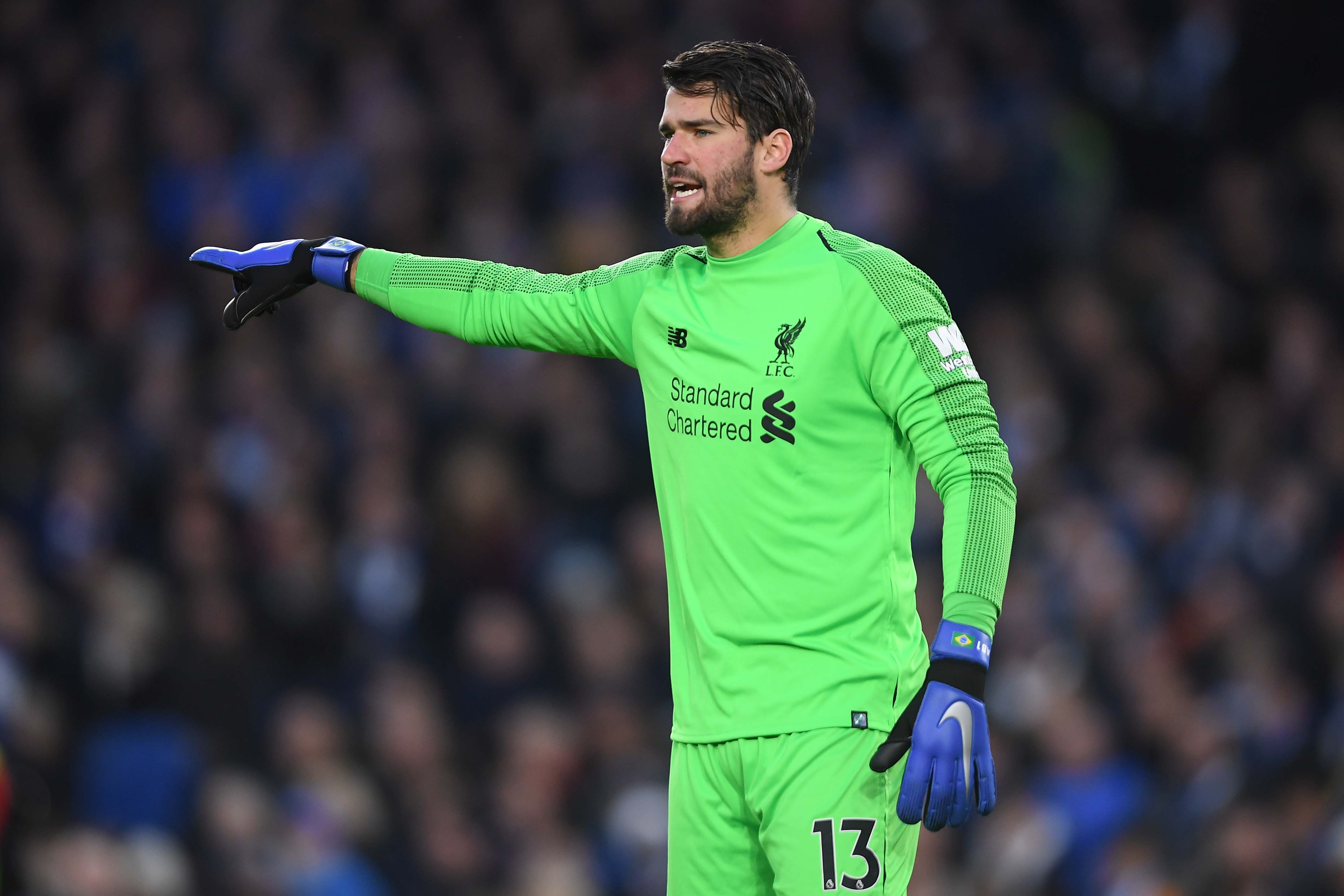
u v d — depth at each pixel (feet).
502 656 101.40
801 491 35.58
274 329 127.75
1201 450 116.47
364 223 135.44
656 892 88.94
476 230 133.49
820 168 132.98
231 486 115.85
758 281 36.24
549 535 112.57
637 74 142.20
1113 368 121.60
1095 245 132.57
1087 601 100.12
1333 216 129.39
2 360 129.70
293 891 87.20
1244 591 98.07
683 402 36.63
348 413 120.67
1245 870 74.08
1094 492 113.39
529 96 143.95
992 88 139.54
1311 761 76.79
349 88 145.07
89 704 97.91
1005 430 116.88
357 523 112.37
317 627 104.94
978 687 33.81
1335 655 91.09
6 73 152.15
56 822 89.61
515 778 92.94
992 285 130.82
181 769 90.17
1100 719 91.35
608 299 38.52
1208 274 127.44
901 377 35.29
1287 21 136.46
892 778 35.55
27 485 117.08
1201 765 87.15
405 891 90.79
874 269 35.63
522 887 88.48
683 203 36.19
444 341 123.85
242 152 144.25
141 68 151.53
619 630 102.06
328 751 94.53
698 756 36.52
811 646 35.47
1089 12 145.18
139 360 126.93
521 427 117.50
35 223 140.97
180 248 139.64
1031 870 87.25
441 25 148.05
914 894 85.92
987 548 34.58
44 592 102.63
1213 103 138.51
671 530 37.11
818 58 141.38
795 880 35.22
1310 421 112.37
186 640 99.45
